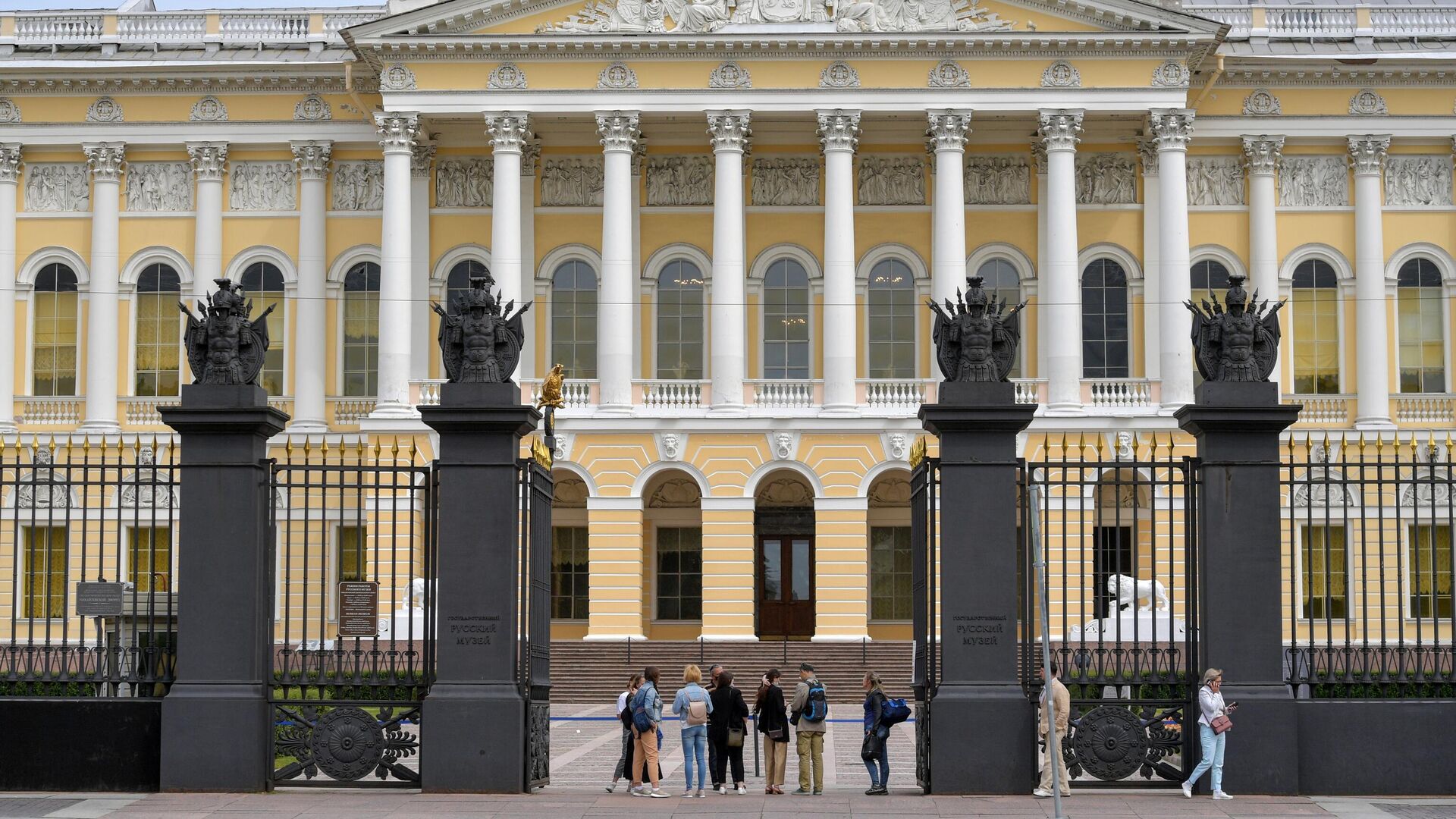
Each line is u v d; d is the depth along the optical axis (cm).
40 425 6356
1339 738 2411
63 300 6419
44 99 6378
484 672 2422
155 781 2412
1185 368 5900
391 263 5988
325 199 6350
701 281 6338
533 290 6316
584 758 3481
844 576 5850
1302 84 6247
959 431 2436
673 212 6334
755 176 6331
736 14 5969
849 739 4025
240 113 6347
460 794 2392
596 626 5853
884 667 5400
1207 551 2427
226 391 2445
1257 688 2405
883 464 5872
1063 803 2336
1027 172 6306
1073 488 5662
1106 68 5953
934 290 6006
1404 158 6309
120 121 6362
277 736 2459
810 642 5650
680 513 6328
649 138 6322
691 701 2633
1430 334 6284
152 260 6397
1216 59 6075
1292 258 6284
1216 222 6300
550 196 6347
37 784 2412
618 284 5966
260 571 2441
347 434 6072
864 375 6269
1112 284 6259
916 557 2653
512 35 5947
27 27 6494
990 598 2416
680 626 6303
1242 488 2431
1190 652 2458
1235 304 2470
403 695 2466
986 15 5950
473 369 2458
